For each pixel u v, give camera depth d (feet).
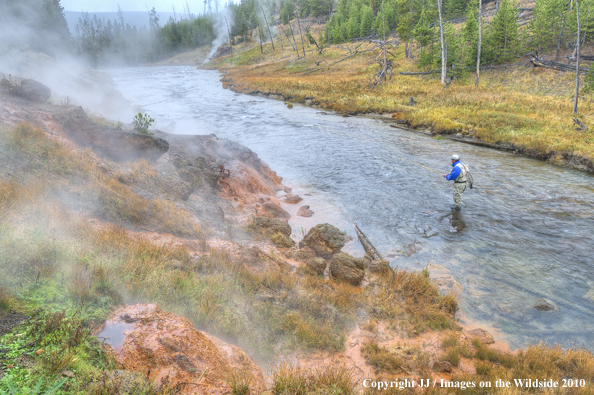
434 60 158.10
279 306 18.37
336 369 13.53
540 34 150.00
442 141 69.21
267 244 27.45
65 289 13.23
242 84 166.30
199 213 29.19
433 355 16.16
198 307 15.33
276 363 14.15
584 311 20.59
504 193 41.06
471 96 111.65
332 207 37.40
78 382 8.69
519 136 64.90
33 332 10.31
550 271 24.98
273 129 78.69
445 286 22.77
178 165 36.14
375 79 155.33
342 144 65.67
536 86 123.44
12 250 14.28
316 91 135.44
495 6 224.94
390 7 271.08
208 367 10.48
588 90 107.34
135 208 25.14
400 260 26.61
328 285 22.15
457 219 34.01
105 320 11.94
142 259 18.54
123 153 32.83
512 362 15.79
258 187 39.22
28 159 24.84
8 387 7.95
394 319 19.08
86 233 19.08
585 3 137.08
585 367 15.42
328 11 374.43
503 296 22.07
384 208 36.88
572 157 52.95
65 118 34.32
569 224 32.60
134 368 9.79
